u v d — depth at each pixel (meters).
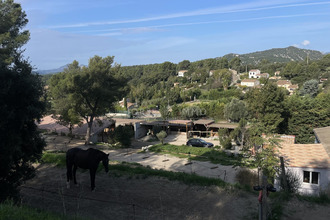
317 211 9.49
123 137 31.80
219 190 11.79
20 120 9.60
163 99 96.88
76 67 31.78
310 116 40.34
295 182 12.18
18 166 10.63
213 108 64.38
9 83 9.17
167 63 177.88
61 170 15.34
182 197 11.27
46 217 7.29
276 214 9.10
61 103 30.22
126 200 10.98
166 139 42.84
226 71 135.25
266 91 39.75
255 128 12.27
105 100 29.19
